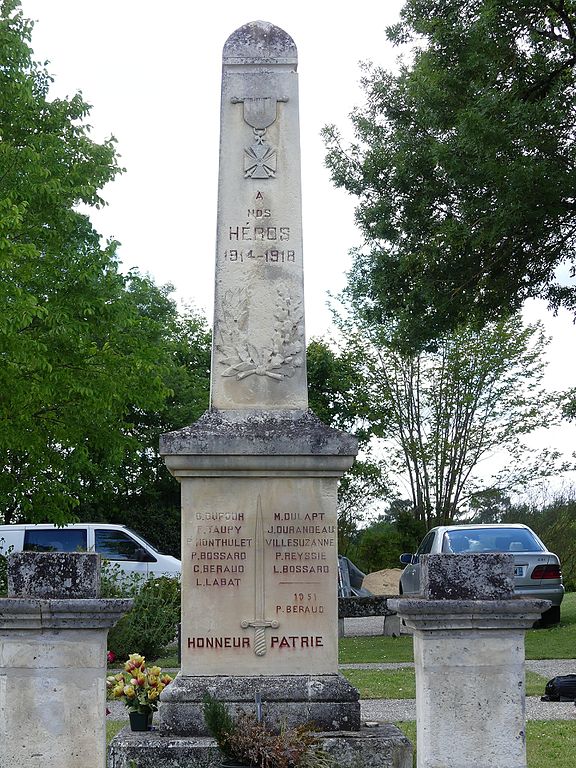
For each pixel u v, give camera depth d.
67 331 19.50
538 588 20.89
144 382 20.92
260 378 9.27
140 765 7.78
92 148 20.56
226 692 8.38
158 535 37.00
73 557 7.59
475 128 19.61
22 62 20.67
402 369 40.38
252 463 8.69
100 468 32.53
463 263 22.31
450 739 7.16
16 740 7.30
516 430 39.91
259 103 9.65
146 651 17.41
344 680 8.53
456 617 7.20
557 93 20.28
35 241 19.92
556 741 10.15
